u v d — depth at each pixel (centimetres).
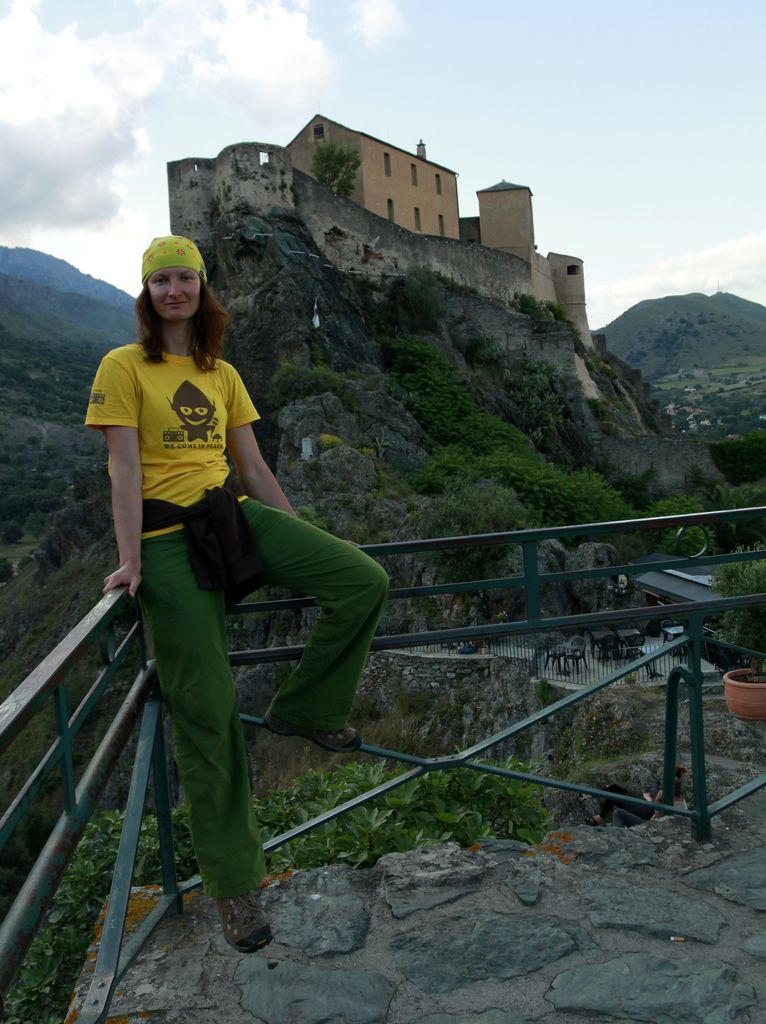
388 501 3306
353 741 308
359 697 2380
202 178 4909
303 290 4500
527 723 360
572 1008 261
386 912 316
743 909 311
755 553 390
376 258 5256
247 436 304
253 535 276
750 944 290
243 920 259
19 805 168
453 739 2178
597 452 5222
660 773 1027
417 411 4350
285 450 3738
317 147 5472
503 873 339
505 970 279
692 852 355
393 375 4612
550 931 298
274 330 4369
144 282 275
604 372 6894
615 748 1316
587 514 3675
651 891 324
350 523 3197
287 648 325
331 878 340
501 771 359
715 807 366
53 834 197
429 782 473
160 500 265
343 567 278
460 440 4269
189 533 264
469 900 321
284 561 279
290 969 282
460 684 2261
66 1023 251
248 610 304
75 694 2634
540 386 5300
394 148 5775
